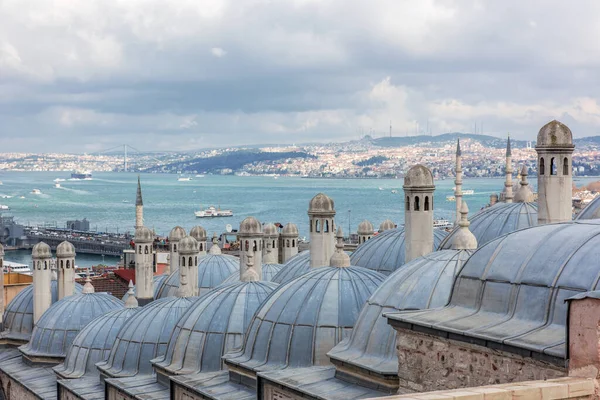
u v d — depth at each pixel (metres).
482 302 35.59
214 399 51.19
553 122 52.03
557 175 52.00
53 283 96.25
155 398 59.53
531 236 36.03
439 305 41.47
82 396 68.75
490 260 36.28
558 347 30.11
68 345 82.94
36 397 77.19
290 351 49.75
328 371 46.59
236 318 59.19
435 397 23.28
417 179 53.50
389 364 41.38
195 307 61.72
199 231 98.81
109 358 69.94
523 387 24.47
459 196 82.06
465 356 34.25
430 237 53.88
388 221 96.69
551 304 32.31
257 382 47.47
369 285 51.66
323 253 64.31
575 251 33.09
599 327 25.17
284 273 70.62
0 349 92.31
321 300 50.66
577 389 24.89
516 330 32.59
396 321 37.59
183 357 59.69
